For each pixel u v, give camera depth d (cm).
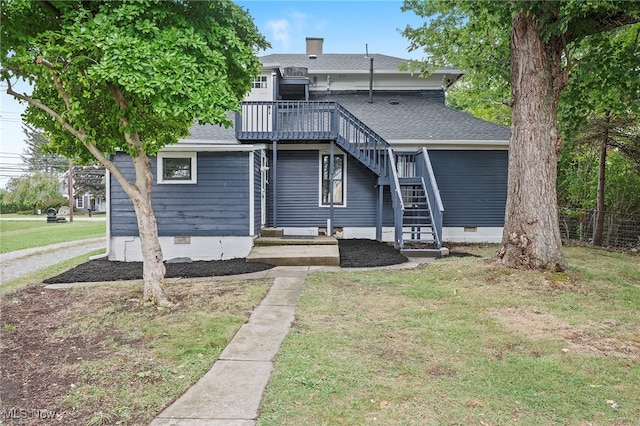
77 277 714
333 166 1066
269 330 415
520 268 657
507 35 1009
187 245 892
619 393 286
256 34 579
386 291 575
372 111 1295
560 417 254
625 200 1276
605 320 449
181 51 453
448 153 1139
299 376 306
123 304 522
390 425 241
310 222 1165
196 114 447
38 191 4247
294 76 1274
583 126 1104
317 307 496
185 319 447
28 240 1503
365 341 384
